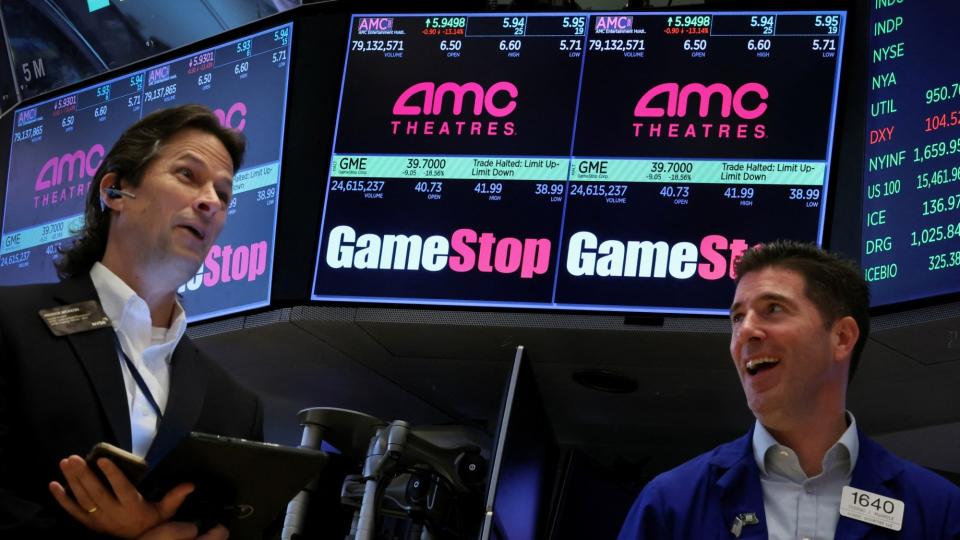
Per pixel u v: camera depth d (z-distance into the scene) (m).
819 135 3.72
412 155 3.97
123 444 2.08
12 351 2.07
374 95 4.06
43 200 4.70
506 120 3.94
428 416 4.70
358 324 3.90
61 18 4.98
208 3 4.61
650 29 3.94
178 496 1.95
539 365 4.04
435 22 4.10
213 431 2.29
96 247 2.37
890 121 3.67
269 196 4.08
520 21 4.04
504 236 3.83
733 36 3.88
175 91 4.46
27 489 2.01
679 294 3.67
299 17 4.24
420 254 3.87
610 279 3.73
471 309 3.78
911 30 3.72
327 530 3.58
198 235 2.36
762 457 2.27
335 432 3.53
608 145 3.85
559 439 4.63
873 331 3.53
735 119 3.79
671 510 2.25
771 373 2.27
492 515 2.81
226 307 4.03
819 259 2.38
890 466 2.24
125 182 2.36
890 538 2.14
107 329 2.18
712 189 3.75
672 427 4.38
